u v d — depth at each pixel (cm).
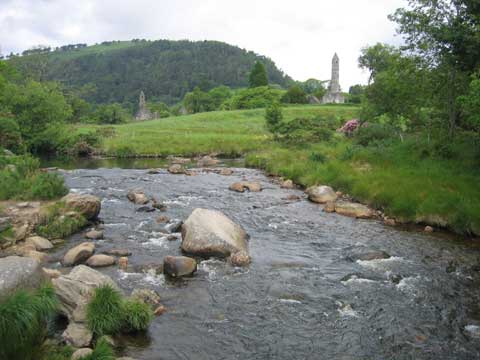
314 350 884
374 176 2447
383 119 4150
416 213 1905
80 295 933
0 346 596
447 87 2603
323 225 1870
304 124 4978
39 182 2034
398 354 874
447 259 1434
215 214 1619
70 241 1566
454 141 2598
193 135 6150
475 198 1877
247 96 11438
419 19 2523
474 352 884
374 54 3519
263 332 949
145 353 848
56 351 748
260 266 1346
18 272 787
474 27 2177
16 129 4134
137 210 2062
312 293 1155
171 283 1194
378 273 1305
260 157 3994
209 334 933
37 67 9862
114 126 7394
